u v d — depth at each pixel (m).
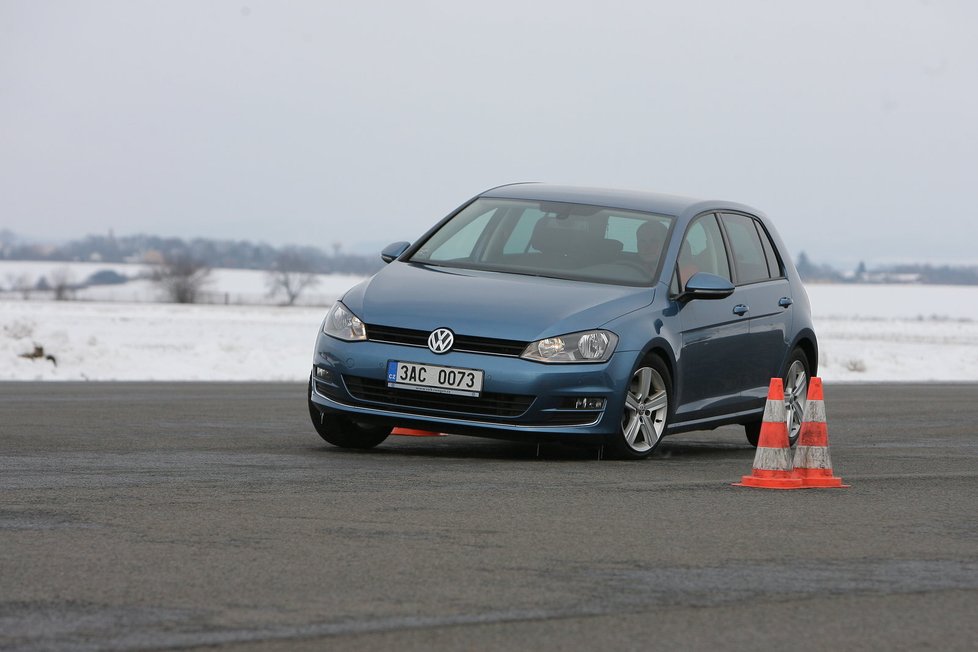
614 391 25.12
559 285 26.44
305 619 12.48
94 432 28.98
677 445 30.78
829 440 32.69
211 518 17.64
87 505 18.53
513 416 24.59
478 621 12.54
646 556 15.80
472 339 24.88
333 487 20.73
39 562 14.69
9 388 43.72
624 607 13.22
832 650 11.91
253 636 11.86
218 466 23.25
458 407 24.83
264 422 32.75
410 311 25.45
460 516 18.22
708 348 27.81
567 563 15.25
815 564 15.62
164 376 61.44
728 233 30.17
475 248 28.23
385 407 25.22
